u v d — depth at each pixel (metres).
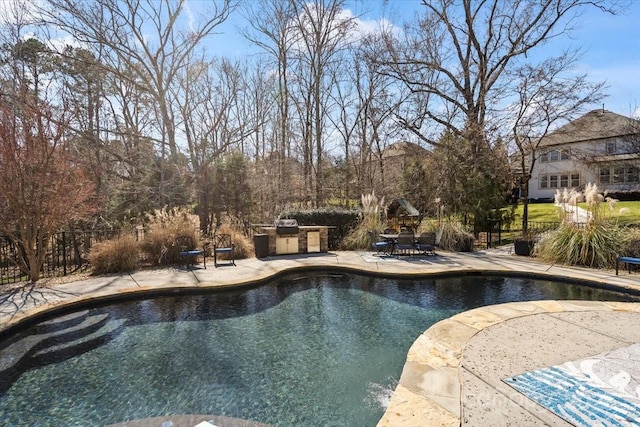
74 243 9.51
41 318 4.68
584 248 7.33
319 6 16.47
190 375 3.39
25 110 6.71
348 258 8.73
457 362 2.99
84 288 5.81
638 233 7.27
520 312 4.33
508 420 2.18
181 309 5.34
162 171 14.04
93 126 14.32
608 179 22.36
